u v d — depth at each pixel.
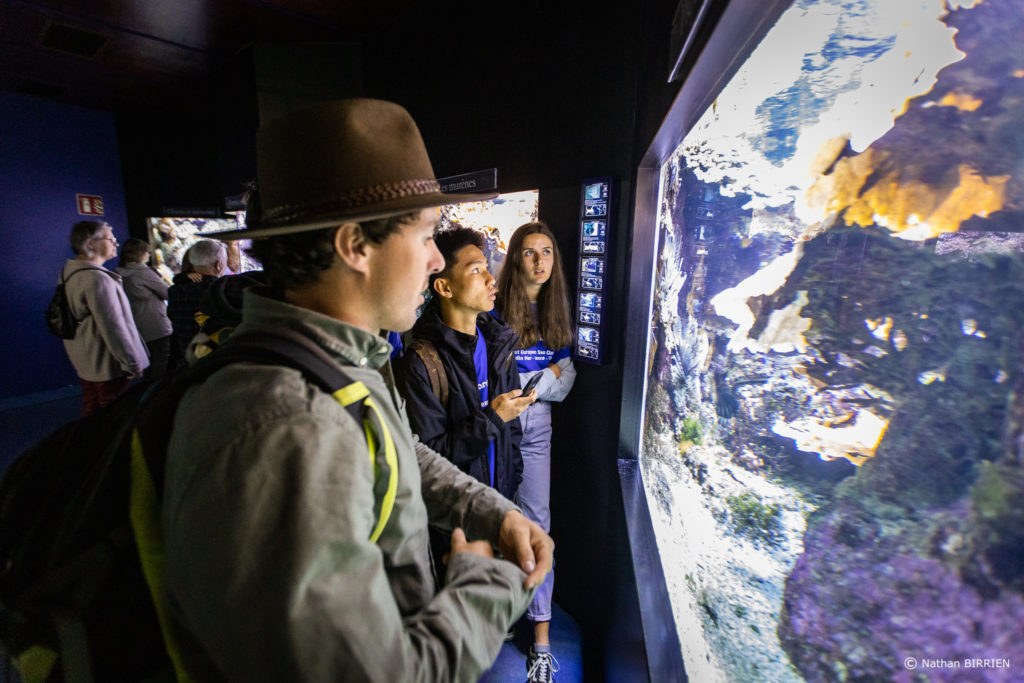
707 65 0.56
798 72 0.41
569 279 1.89
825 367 0.38
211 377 0.47
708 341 0.65
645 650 0.84
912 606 0.30
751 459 0.50
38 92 4.30
